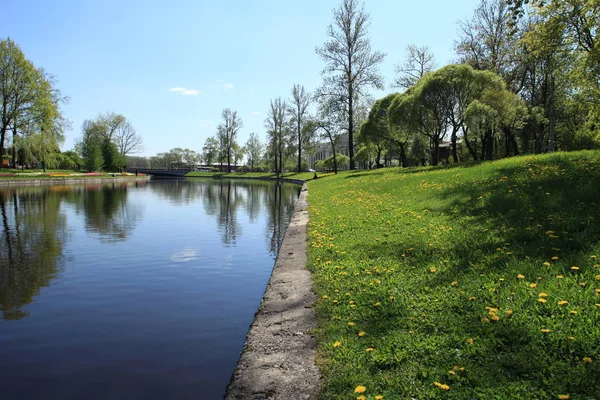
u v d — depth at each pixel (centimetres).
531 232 643
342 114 4312
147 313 668
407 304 460
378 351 362
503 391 287
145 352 518
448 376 312
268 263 1045
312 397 310
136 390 425
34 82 4656
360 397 291
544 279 460
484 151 3275
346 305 481
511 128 3152
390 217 1058
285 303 528
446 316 416
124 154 9131
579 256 505
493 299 434
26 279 883
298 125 7212
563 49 2030
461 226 809
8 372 469
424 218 971
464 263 571
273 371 354
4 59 4516
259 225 1752
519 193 950
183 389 426
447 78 2739
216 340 555
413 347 362
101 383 441
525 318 381
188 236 1466
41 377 457
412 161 5612
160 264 1027
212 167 12925
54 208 2409
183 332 585
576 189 847
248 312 673
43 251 1186
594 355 313
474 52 3338
